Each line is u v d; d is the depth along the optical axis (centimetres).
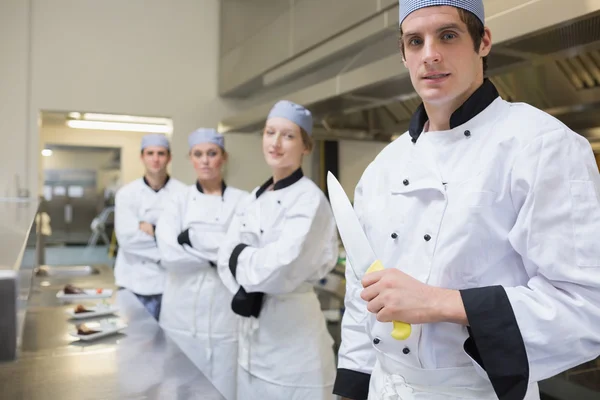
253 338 165
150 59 376
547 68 188
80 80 358
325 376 164
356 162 360
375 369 97
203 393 108
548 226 72
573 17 110
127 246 257
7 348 54
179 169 384
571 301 70
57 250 559
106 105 364
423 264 83
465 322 73
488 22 133
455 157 84
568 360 73
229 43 373
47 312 188
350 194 364
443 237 81
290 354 159
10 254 61
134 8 372
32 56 347
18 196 339
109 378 116
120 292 235
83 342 147
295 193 162
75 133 556
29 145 345
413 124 96
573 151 75
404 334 74
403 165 94
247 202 177
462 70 79
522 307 72
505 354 71
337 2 237
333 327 273
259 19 324
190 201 222
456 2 77
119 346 143
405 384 85
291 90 347
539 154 75
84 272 310
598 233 70
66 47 354
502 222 78
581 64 176
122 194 266
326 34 246
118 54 367
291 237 152
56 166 554
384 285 76
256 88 367
